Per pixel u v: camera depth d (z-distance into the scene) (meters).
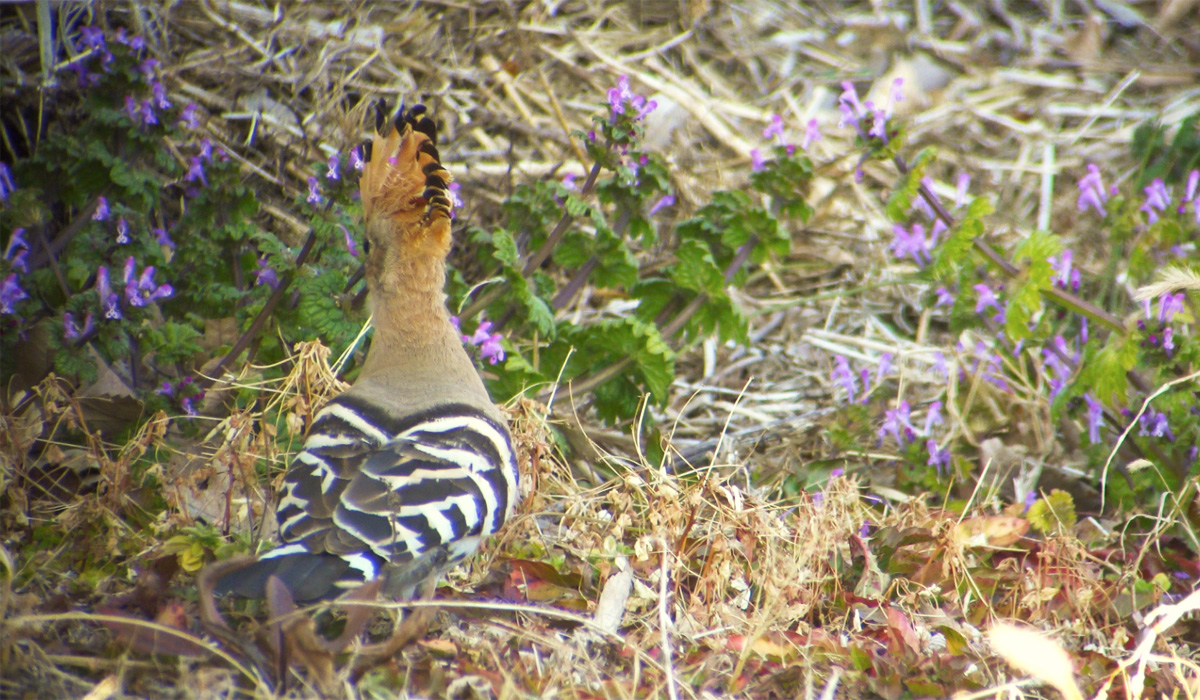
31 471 8.51
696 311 10.18
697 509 7.80
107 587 7.21
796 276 13.90
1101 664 7.25
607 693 6.37
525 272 9.87
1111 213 10.95
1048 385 11.00
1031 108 15.73
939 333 13.27
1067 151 15.07
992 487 9.48
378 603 5.95
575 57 15.38
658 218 13.75
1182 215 9.95
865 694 6.80
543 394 9.95
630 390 10.11
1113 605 7.89
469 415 6.96
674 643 7.12
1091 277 11.38
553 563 7.86
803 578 7.40
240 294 9.08
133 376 8.77
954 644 7.23
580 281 10.19
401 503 6.34
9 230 9.02
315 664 5.98
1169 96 15.84
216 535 7.42
